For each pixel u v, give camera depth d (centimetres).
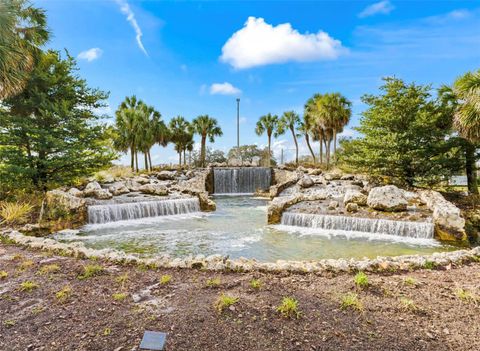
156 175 3111
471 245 1091
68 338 331
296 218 1372
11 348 313
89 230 1273
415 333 347
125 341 325
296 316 381
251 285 488
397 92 1789
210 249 990
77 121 1712
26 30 1357
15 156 1540
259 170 3412
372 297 448
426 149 1717
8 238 839
